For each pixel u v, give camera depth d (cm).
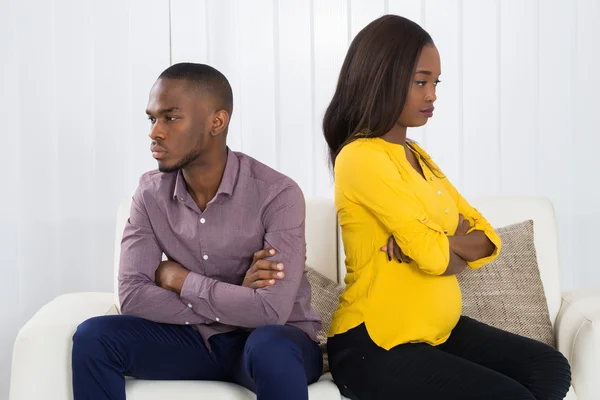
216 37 347
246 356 209
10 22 339
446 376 209
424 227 221
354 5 349
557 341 270
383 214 223
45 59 342
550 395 219
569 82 357
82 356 213
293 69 350
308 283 240
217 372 228
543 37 355
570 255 362
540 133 358
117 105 345
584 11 355
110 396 215
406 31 229
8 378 348
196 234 230
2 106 341
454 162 356
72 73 343
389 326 224
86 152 345
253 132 350
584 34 356
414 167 245
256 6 347
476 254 234
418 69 229
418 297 225
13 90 341
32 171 344
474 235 237
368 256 229
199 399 220
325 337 259
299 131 351
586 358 248
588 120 359
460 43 353
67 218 346
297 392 204
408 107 231
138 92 345
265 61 349
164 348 222
